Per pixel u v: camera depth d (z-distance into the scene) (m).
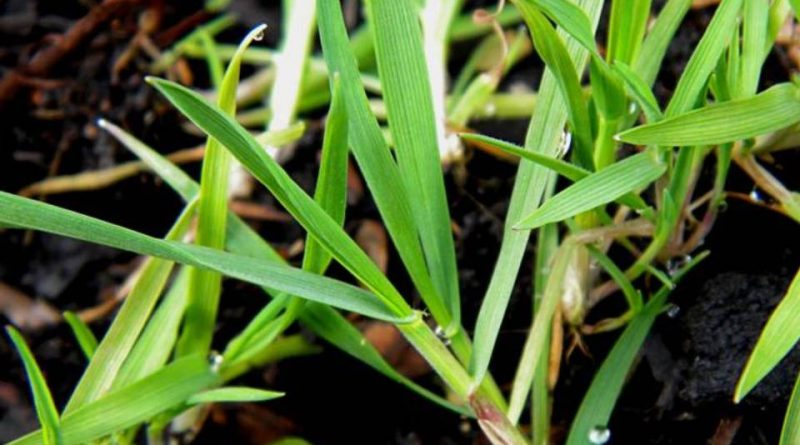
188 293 0.23
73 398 0.22
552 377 0.24
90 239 0.19
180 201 0.28
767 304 0.24
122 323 0.23
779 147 0.24
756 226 0.24
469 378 0.21
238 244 0.24
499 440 0.22
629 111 0.23
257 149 0.19
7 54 0.30
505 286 0.21
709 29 0.21
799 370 0.23
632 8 0.21
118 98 0.29
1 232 0.27
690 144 0.20
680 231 0.24
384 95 0.21
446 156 0.27
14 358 0.27
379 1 0.20
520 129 0.28
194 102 0.20
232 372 0.25
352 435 0.26
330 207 0.21
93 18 0.30
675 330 0.24
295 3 0.28
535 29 0.21
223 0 0.31
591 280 0.24
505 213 0.27
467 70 0.29
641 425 0.24
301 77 0.28
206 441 0.25
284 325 0.23
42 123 0.29
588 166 0.22
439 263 0.22
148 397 0.22
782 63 0.26
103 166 0.28
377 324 0.26
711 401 0.23
